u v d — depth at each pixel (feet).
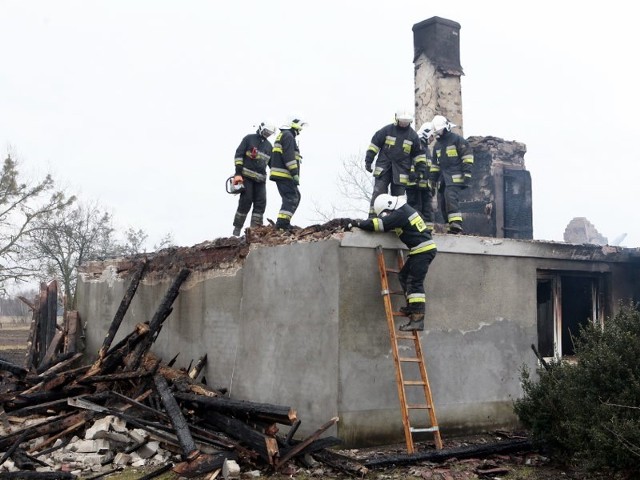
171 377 31.78
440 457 23.72
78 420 25.86
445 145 37.09
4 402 27.84
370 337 25.89
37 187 89.56
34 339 45.75
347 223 25.40
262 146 38.50
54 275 91.45
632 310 23.44
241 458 22.65
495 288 30.19
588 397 21.38
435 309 28.04
